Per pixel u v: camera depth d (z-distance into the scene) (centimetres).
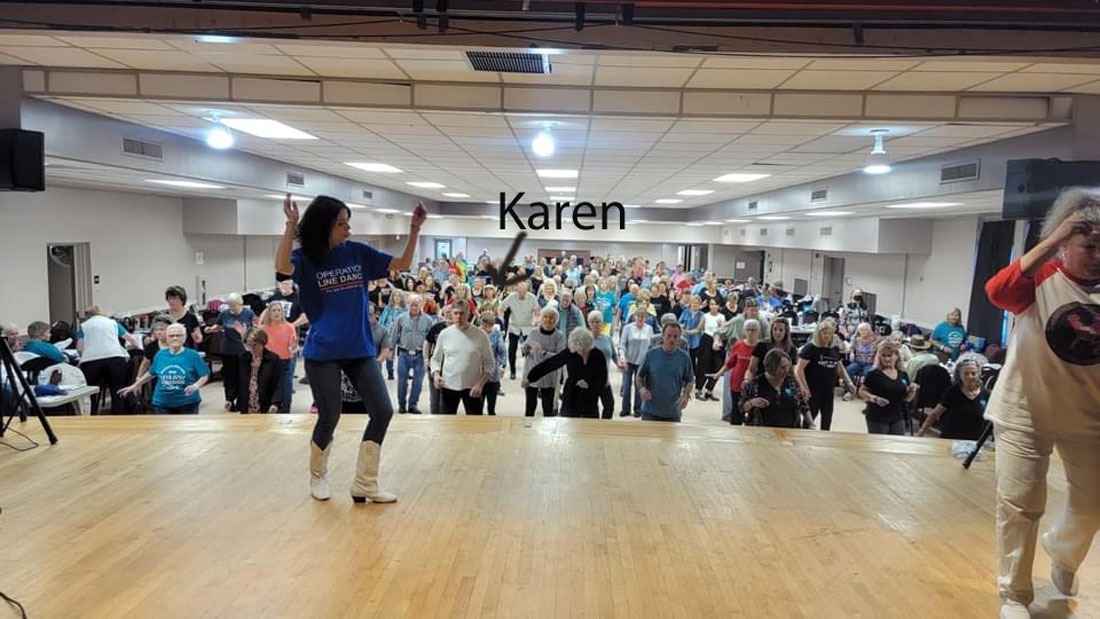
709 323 991
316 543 283
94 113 584
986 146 625
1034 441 221
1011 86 467
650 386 523
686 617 233
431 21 343
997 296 226
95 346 688
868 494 351
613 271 1886
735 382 638
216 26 348
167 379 586
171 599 238
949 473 385
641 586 254
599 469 382
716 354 979
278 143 792
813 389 596
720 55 358
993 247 970
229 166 854
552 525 306
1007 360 230
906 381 575
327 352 309
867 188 896
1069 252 208
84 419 461
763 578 261
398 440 429
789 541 294
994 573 267
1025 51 331
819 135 616
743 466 391
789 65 423
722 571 266
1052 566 251
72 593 240
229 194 1173
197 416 469
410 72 479
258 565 263
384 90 511
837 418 894
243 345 677
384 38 351
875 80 460
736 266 2636
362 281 314
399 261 317
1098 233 201
